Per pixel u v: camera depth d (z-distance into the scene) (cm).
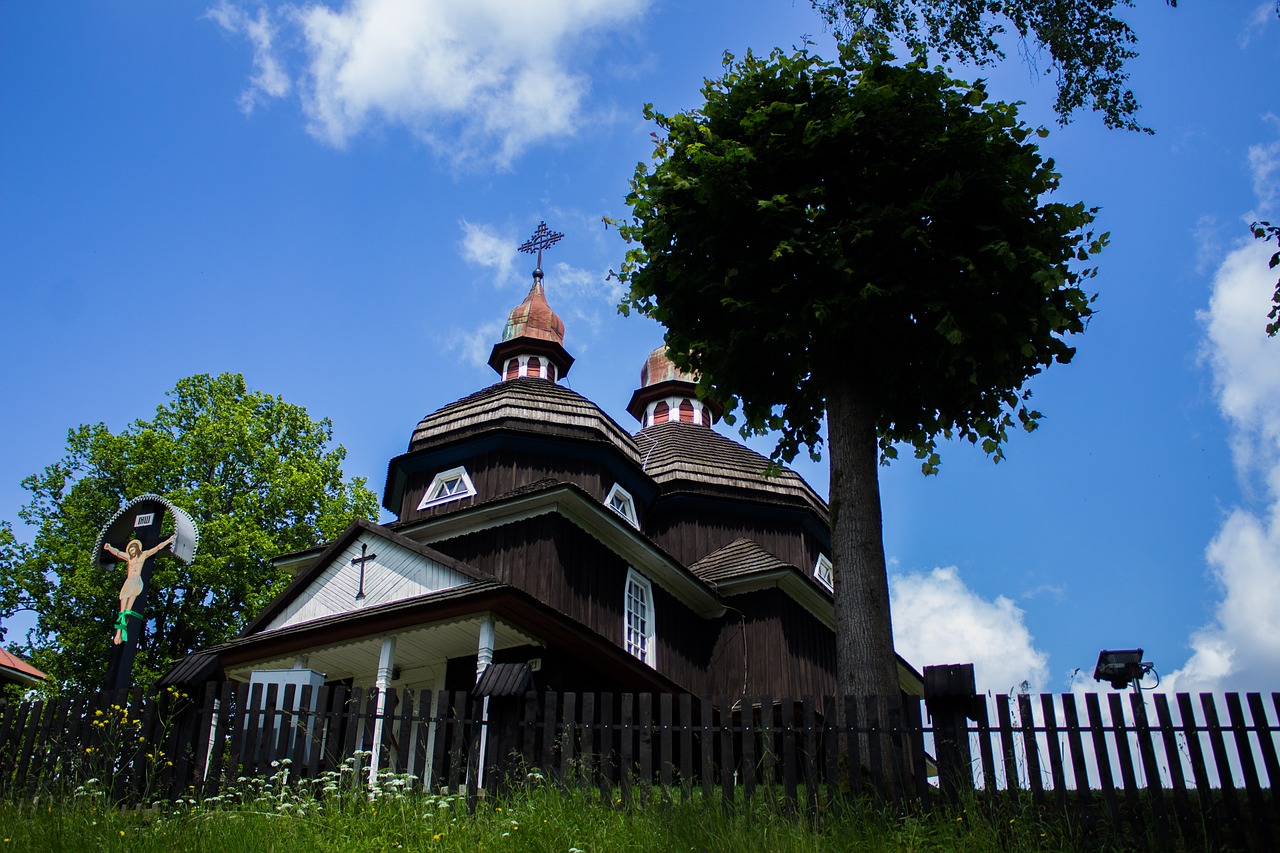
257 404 3116
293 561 2019
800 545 2611
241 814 862
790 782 859
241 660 1698
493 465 2186
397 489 2378
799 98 1176
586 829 805
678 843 783
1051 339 1148
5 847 770
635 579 2086
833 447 1135
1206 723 802
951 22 1296
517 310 2825
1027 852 758
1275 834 755
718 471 2630
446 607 1524
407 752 953
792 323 1098
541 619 1563
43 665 2570
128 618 1238
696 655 2255
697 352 1192
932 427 1205
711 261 1163
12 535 2756
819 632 2411
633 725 915
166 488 2809
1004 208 1088
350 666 1775
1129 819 791
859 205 1102
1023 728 838
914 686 2741
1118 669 1003
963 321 1089
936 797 852
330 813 855
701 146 1106
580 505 1903
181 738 985
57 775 942
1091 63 1268
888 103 1107
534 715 942
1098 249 1138
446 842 795
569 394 2373
